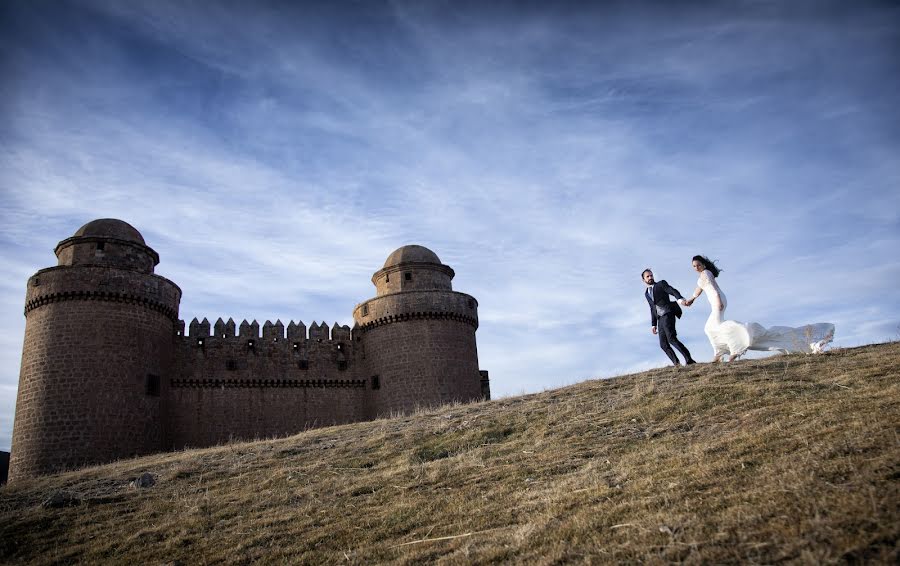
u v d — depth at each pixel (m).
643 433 15.09
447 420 21.27
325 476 16.94
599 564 8.31
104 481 19.30
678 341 20.89
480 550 9.84
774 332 18.61
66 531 14.42
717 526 8.52
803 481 9.05
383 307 42.88
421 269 44.84
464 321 43.53
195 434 38.62
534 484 13.12
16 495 18.50
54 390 32.88
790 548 7.43
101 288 34.94
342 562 10.83
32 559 12.92
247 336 41.69
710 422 14.49
